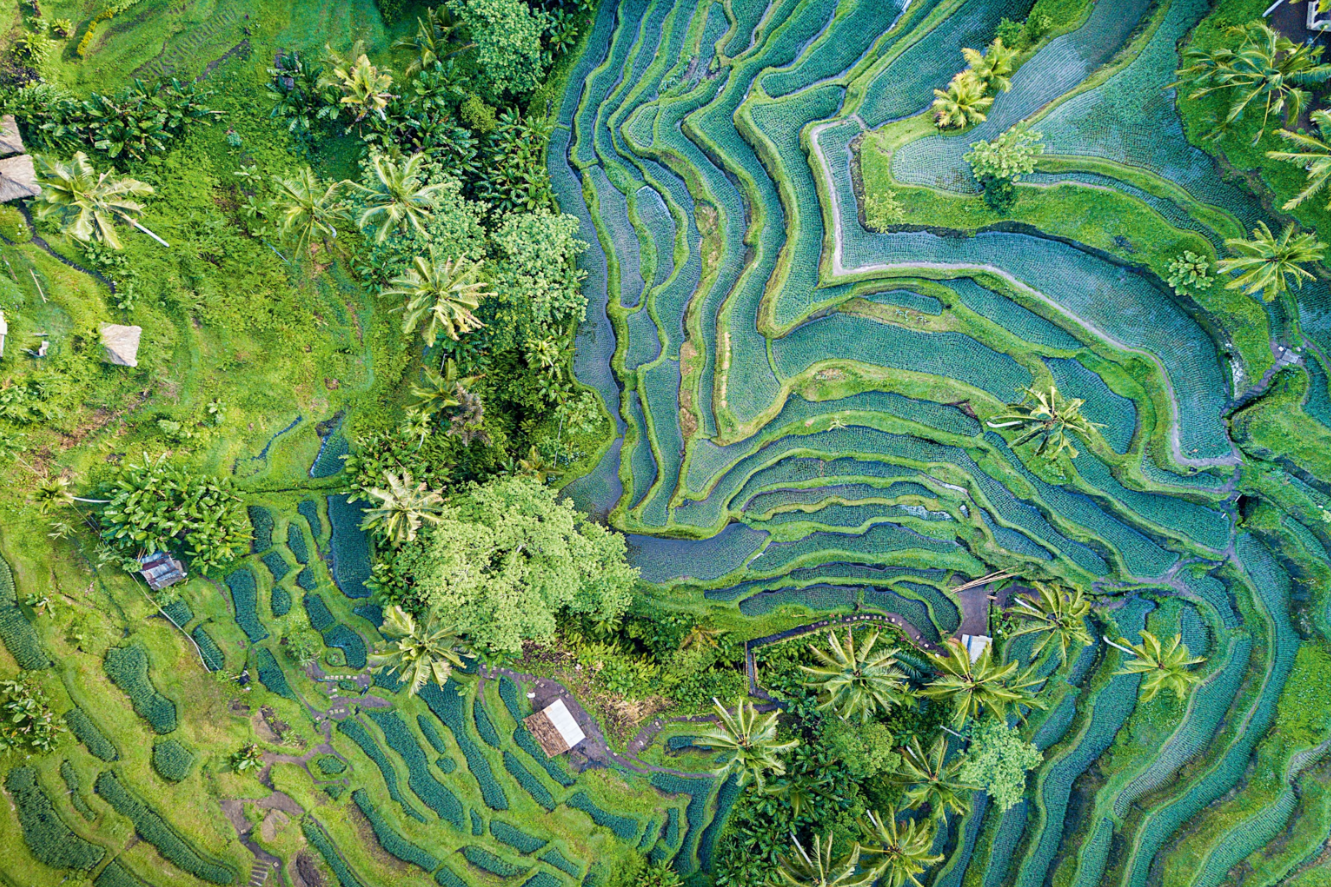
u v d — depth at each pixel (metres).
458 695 30.89
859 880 26.25
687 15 30.84
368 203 26.48
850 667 26.69
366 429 30.83
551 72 31.30
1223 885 29.11
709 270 30.95
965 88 27.06
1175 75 27.22
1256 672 30.09
